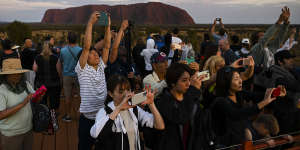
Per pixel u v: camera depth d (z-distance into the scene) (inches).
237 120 88.1
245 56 208.8
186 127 77.4
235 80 92.1
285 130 126.6
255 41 213.0
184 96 80.0
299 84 128.4
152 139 79.9
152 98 73.5
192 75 84.0
